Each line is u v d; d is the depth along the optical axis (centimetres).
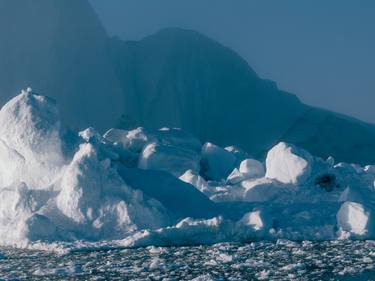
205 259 3744
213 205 5022
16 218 4566
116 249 4106
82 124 13612
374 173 6888
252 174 6775
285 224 4709
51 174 4831
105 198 4509
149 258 3794
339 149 13612
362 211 4662
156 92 14862
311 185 5822
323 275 3269
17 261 3750
